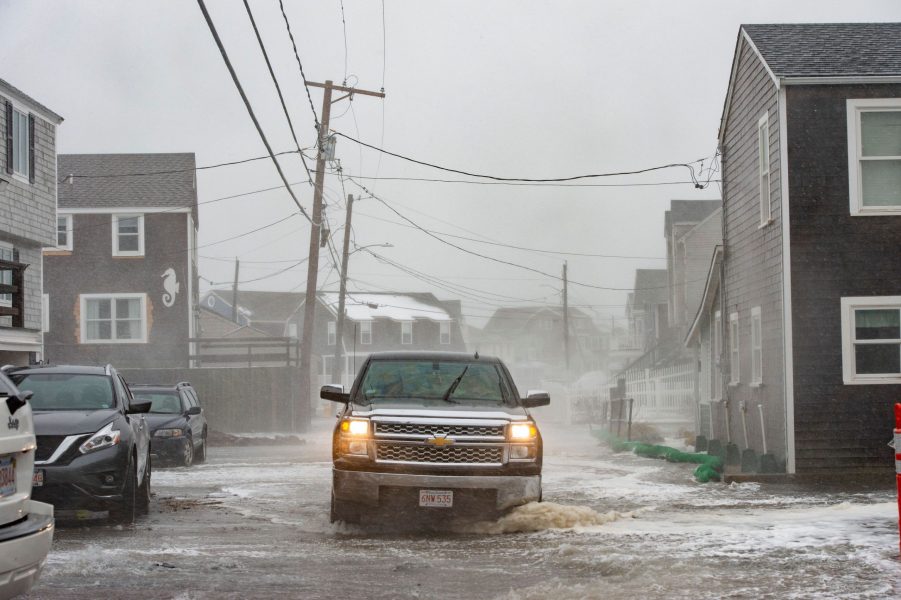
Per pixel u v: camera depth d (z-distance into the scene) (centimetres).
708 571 807
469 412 1116
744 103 2166
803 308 1841
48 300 4344
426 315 8938
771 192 1938
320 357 8531
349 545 1017
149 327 4328
